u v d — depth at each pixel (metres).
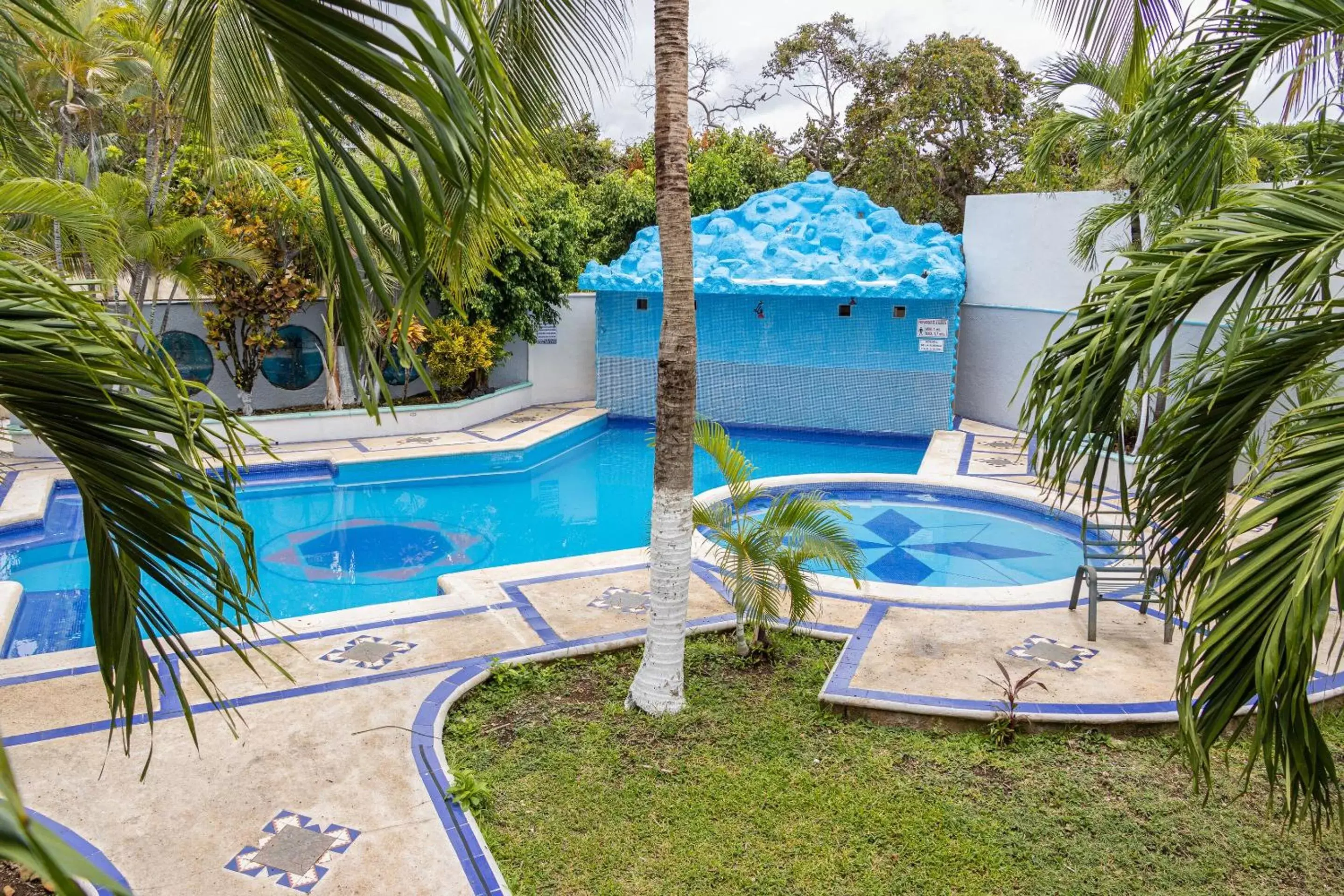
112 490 2.62
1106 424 3.21
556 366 19.45
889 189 25.45
